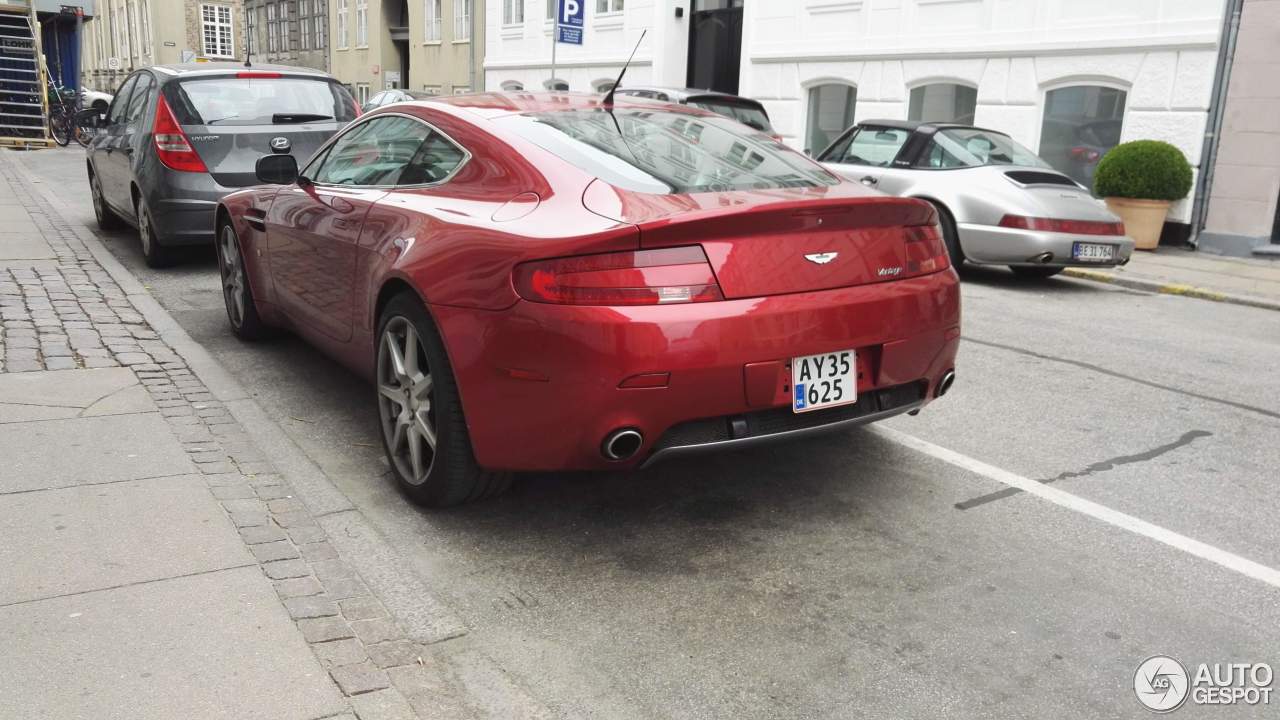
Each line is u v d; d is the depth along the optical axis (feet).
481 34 90.33
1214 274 33.99
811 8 55.21
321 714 7.86
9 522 10.80
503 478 11.64
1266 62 37.52
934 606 10.16
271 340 19.89
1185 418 16.79
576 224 10.28
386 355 12.51
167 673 8.27
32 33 73.31
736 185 11.65
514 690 8.56
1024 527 12.11
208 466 12.62
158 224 25.58
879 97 51.88
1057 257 29.04
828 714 8.36
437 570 10.71
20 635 8.70
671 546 11.39
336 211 14.28
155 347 18.39
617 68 73.05
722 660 9.12
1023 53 44.88
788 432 10.81
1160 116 40.68
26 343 18.24
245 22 162.81
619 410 9.95
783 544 11.50
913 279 11.67
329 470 13.39
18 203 39.06
